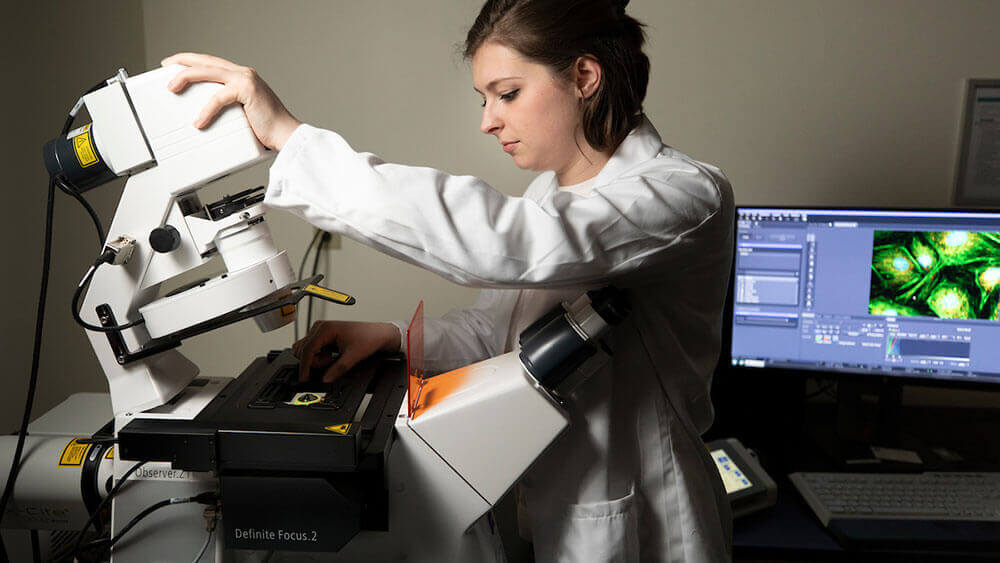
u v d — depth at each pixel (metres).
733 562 1.07
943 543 1.02
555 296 0.85
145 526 0.70
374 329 0.93
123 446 0.63
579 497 0.80
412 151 1.52
